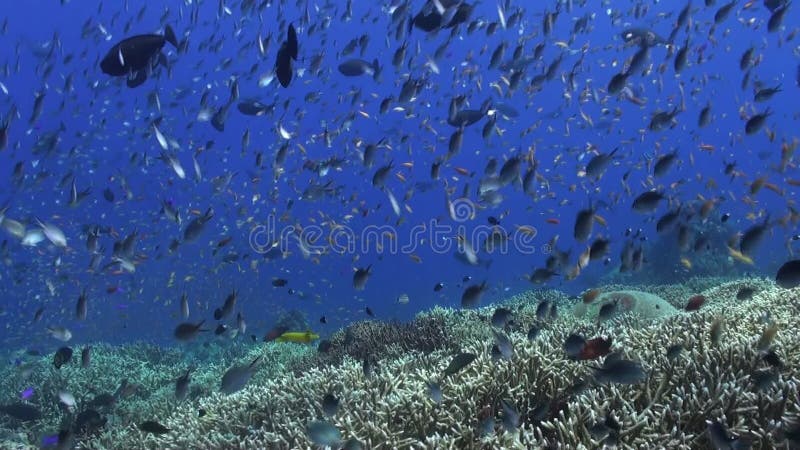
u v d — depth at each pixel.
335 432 1.23
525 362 1.56
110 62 2.02
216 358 4.32
